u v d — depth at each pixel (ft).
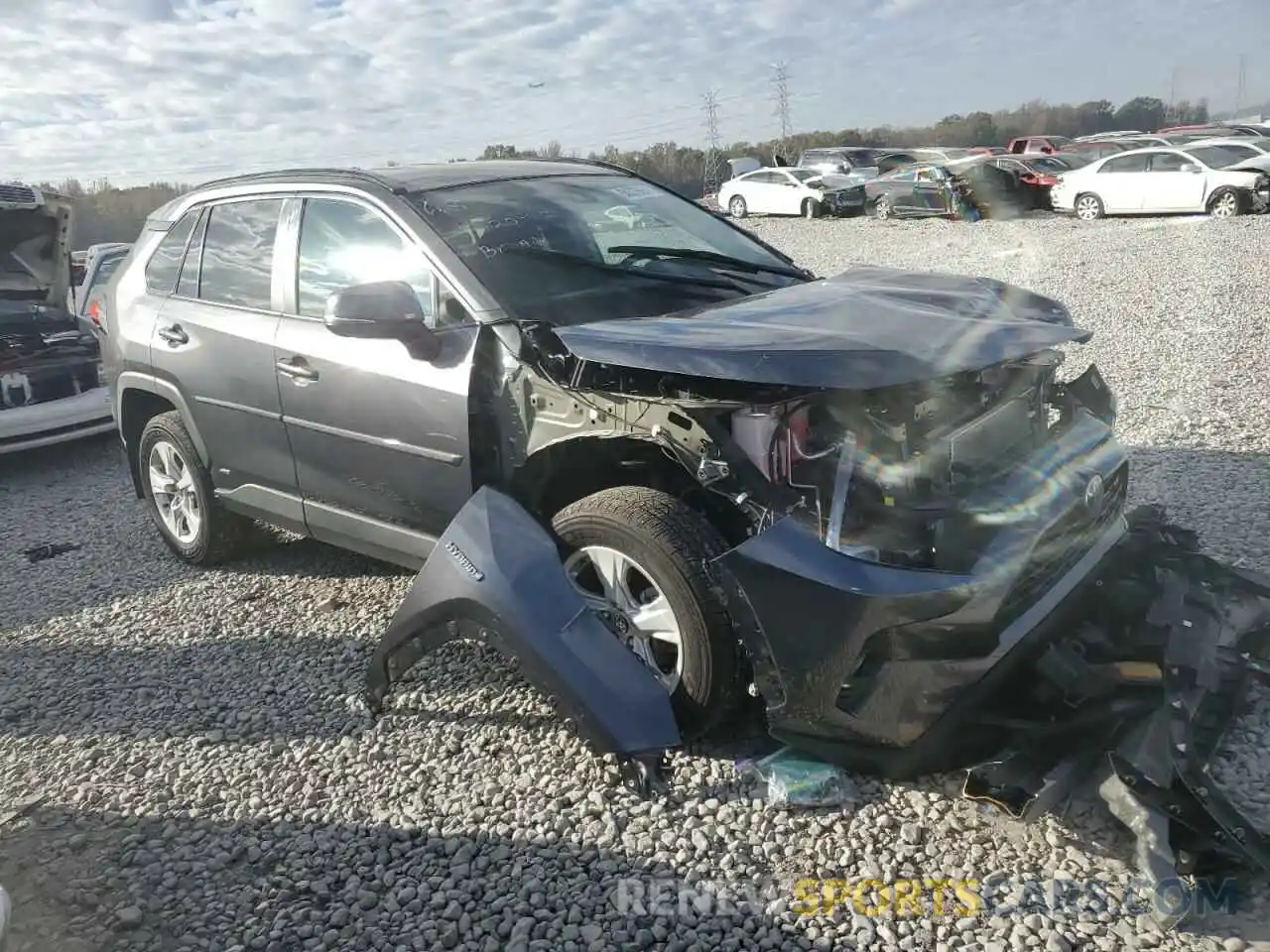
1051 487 10.15
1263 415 21.03
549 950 8.18
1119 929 7.88
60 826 10.39
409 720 11.80
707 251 14.21
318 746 11.46
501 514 10.91
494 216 13.03
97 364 25.80
